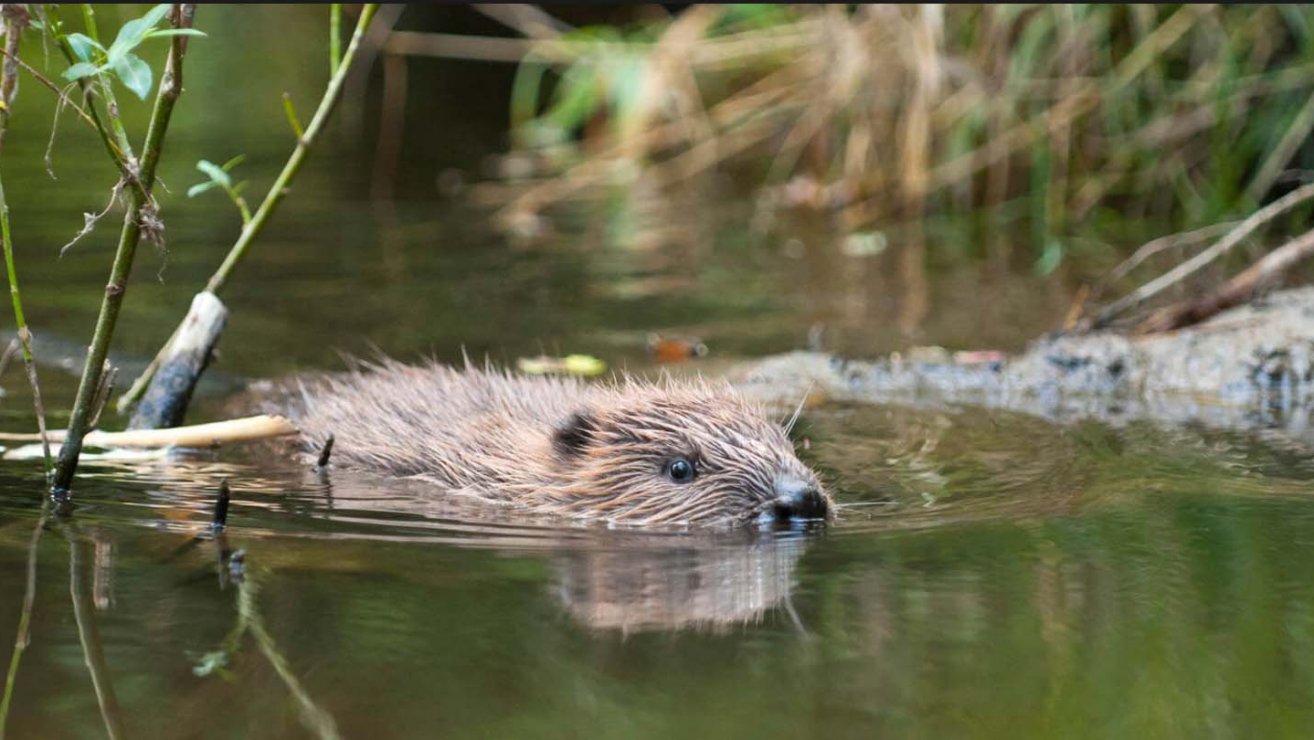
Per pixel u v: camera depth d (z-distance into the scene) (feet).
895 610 18.49
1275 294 36.86
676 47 59.47
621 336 37.27
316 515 22.95
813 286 42.88
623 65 60.44
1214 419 30.40
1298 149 47.65
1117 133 50.24
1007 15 50.60
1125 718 15.14
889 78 53.88
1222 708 15.44
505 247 47.44
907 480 25.66
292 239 47.03
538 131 64.34
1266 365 33.35
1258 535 21.79
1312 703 15.60
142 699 15.33
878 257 46.60
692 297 41.52
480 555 20.88
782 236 49.83
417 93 71.20
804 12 58.75
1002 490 24.80
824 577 19.86
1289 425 29.76
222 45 71.87
